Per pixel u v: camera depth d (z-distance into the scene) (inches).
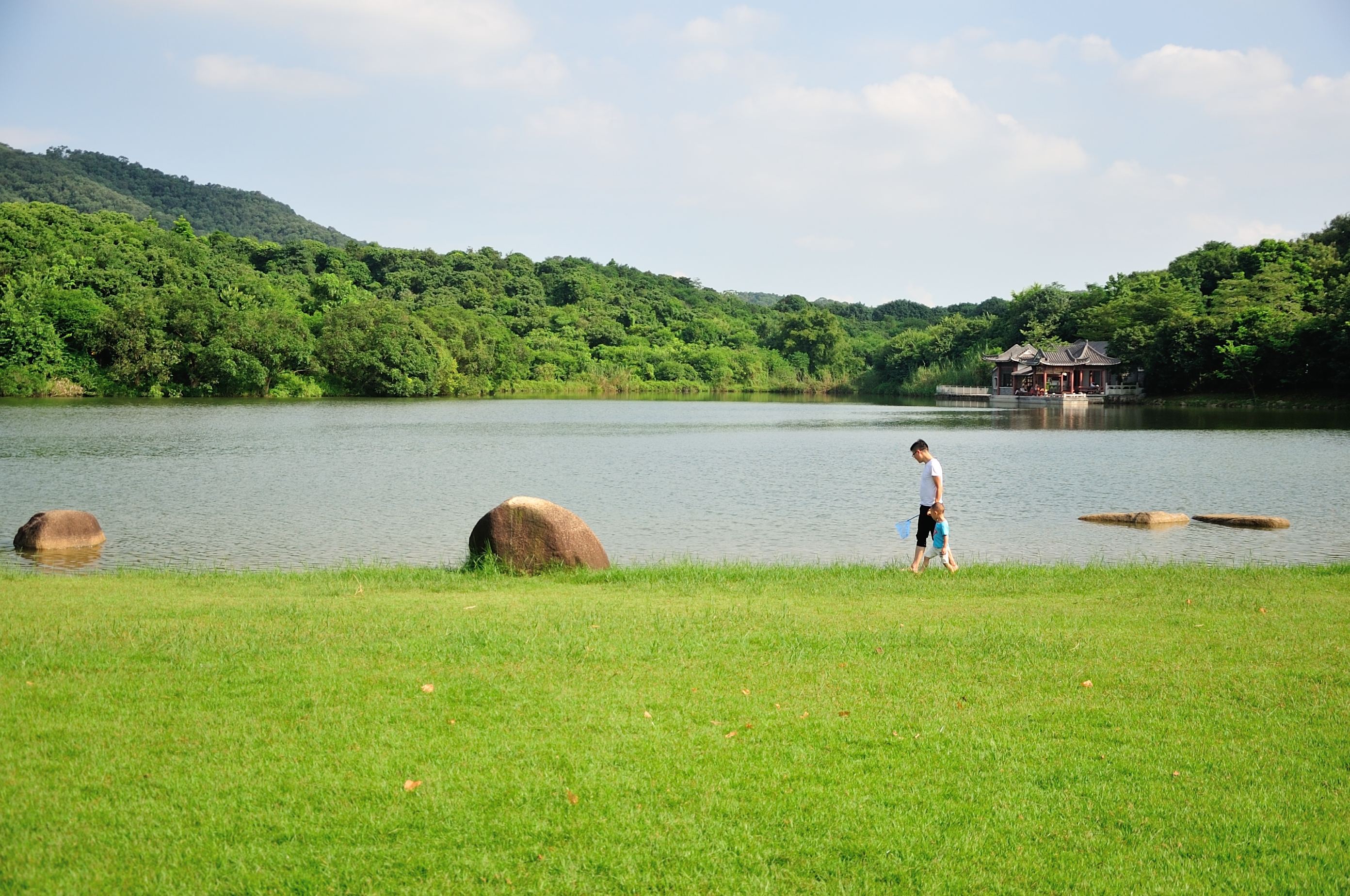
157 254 3659.0
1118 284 4242.1
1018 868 196.5
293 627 379.2
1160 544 757.3
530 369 4690.0
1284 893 187.2
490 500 991.0
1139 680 314.8
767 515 909.2
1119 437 1839.3
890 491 1087.0
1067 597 470.9
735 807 220.5
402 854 199.0
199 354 3164.4
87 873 189.5
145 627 377.4
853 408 3312.0
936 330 4837.6
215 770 234.2
